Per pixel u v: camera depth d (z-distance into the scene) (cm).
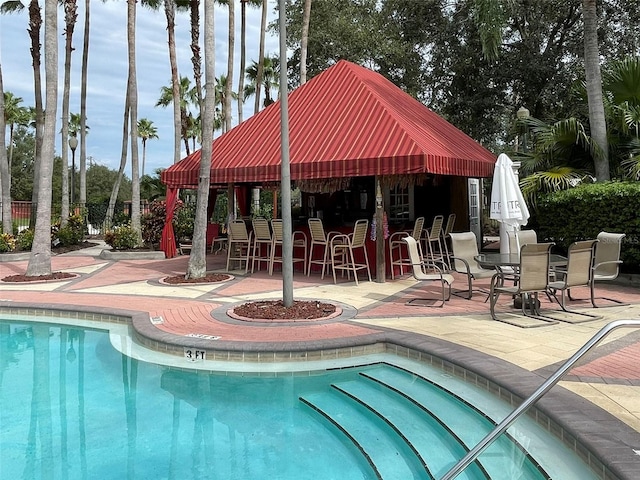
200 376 639
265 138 1351
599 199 1098
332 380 617
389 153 1049
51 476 402
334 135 1202
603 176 1220
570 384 488
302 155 1181
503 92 2233
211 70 1188
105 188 7175
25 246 1952
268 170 1208
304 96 1455
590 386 482
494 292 811
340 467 420
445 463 407
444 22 2242
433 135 1264
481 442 319
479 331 708
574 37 2136
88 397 584
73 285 1233
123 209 3369
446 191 1706
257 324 782
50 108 1349
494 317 784
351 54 2536
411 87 2586
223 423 513
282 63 822
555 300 915
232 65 2489
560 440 399
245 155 1312
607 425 384
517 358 576
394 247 1309
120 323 883
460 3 2206
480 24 1344
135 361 697
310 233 1341
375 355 675
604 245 890
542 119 2198
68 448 454
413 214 1764
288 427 504
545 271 757
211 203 2019
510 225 975
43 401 571
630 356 581
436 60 2294
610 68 1357
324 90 1427
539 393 333
